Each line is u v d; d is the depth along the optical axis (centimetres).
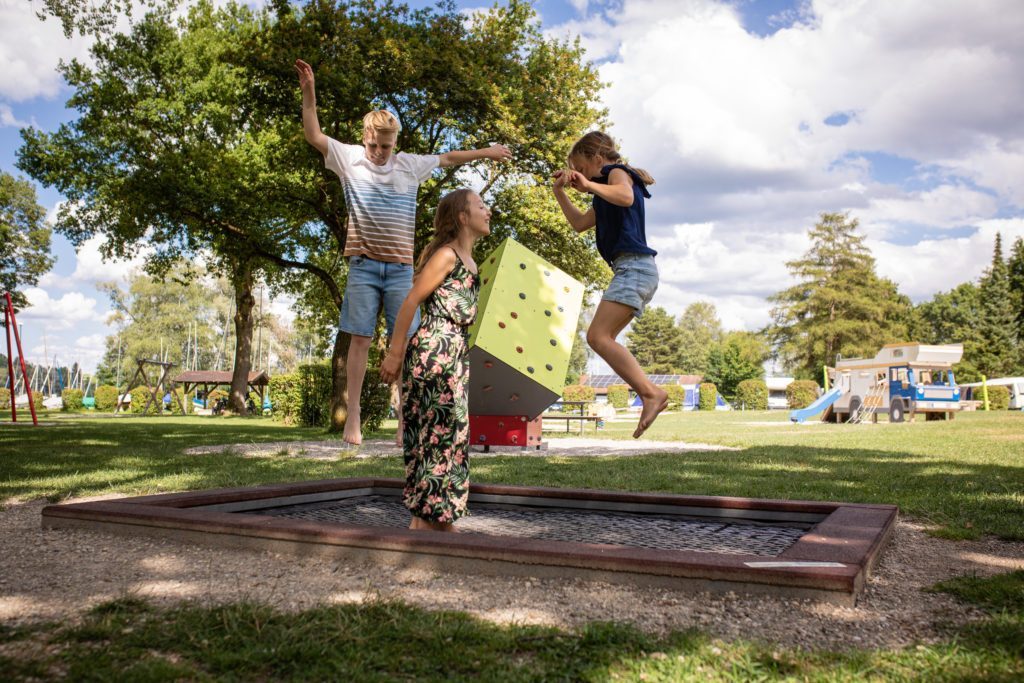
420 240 1747
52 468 680
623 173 365
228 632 190
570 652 183
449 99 1557
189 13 2634
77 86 2409
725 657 180
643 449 1108
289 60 1484
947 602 234
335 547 276
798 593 226
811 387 4391
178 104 2388
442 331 332
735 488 571
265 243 1828
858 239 5659
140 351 6931
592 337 356
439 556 261
